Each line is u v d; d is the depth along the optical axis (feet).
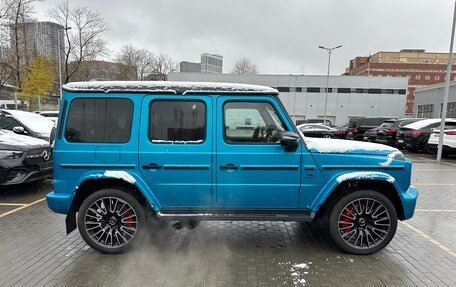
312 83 162.91
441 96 114.32
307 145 12.67
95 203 12.81
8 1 95.66
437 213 19.06
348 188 13.11
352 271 11.76
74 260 12.48
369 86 162.91
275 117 12.69
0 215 17.75
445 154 48.52
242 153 12.49
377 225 13.02
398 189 12.81
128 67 192.44
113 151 12.45
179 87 12.49
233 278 11.21
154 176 12.53
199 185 12.60
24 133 30.22
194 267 12.00
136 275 11.37
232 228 16.10
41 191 23.17
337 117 164.55
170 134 12.58
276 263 12.34
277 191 12.68
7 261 12.37
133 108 12.48
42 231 15.43
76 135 12.51
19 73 99.96
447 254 13.34
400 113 164.25
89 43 121.29
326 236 14.99
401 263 12.45
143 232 13.05
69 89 12.46
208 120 12.50
